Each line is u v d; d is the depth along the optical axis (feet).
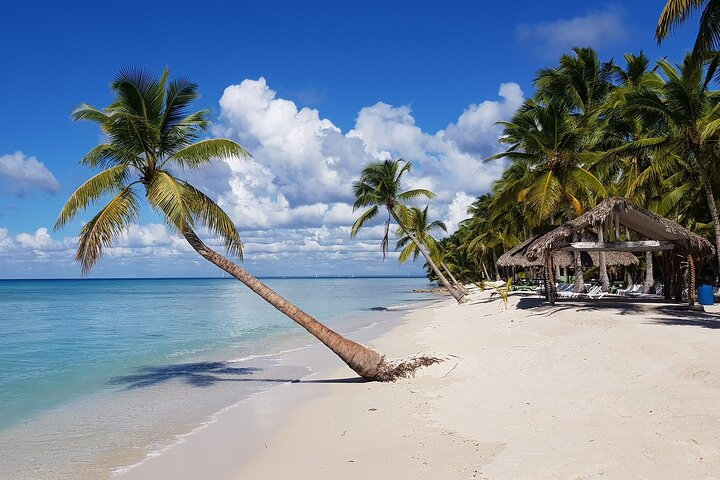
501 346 53.88
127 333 94.48
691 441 21.33
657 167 86.33
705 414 24.30
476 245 222.28
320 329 44.06
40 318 131.13
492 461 22.76
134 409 38.52
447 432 27.99
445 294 261.44
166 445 29.78
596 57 112.57
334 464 24.77
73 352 69.82
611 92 111.24
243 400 40.57
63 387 47.01
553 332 55.21
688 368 32.68
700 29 53.98
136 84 44.39
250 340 82.69
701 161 71.87
